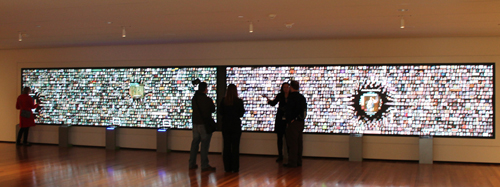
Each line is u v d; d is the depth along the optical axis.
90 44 9.42
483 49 7.82
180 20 6.52
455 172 6.94
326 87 8.44
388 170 7.09
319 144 8.48
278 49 8.67
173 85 9.29
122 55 9.59
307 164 7.64
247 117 8.80
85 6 5.56
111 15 6.15
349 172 6.86
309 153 8.54
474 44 7.85
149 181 5.97
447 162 7.98
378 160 8.20
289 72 8.60
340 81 8.38
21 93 10.34
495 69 7.77
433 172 6.93
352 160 8.10
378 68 8.22
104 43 9.23
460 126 7.93
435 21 6.43
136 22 6.71
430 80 8.02
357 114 8.32
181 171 6.80
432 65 8.01
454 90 7.93
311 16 6.16
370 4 5.37
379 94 8.22
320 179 6.23
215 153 9.02
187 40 8.72
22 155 8.50
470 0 5.07
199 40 8.70
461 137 7.93
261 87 8.73
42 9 5.75
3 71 10.52
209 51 9.04
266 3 5.36
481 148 7.86
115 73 9.65
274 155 8.69
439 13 5.85
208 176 6.39
